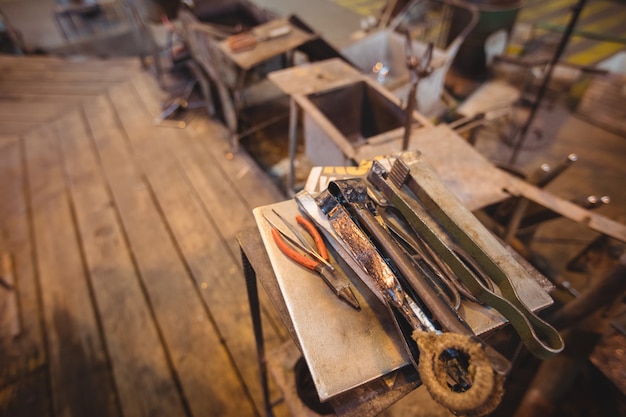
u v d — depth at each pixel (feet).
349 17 19.85
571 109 11.91
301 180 10.50
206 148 11.16
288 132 12.16
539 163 10.54
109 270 8.11
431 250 2.96
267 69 11.47
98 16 20.67
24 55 17.07
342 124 8.80
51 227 9.03
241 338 7.01
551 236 8.78
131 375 6.58
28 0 23.90
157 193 9.80
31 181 10.23
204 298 7.60
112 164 10.69
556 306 7.10
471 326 2.56
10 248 8.59
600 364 4.56
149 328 7.18
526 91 12.21
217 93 13.15
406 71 11.53
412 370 2.58
